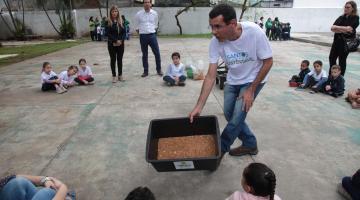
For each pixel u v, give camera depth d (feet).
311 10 82.33
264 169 6.23
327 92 17.83
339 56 19.30
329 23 83.41
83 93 18.88
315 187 8.82
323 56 33.96
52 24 72.90
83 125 13.67
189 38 62.18
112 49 20.71
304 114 14.65
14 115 15.19
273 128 12.98
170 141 8.73
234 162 10.16
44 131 13.14
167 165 7.57
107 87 20.18
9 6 71.31
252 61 8.74
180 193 8.66
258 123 13.53
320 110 15.21
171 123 8.78
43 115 15.10
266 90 19.01
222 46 8.72
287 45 47.62
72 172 9.87
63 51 41.45
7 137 12.62
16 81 22.67
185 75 22.02
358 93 16.10
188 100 17.07
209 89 8.93
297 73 24.23
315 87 18.26
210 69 9.00
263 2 81.41
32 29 75.25
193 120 8.77
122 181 9.33
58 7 73.05
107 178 9.50
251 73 8.95
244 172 6.40
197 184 9.05
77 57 34.86
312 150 11.00
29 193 6.52
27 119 14.60
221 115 14.58
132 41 56.18
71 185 9.19
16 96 18.57
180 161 7.39
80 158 10.73
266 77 9.09
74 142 11.99
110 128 13.28
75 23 74.95
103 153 11.05
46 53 39.47
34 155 11.05
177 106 16.07
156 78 22.54
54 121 14.24
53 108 16.10
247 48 8.45
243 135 10.30
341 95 17.63
